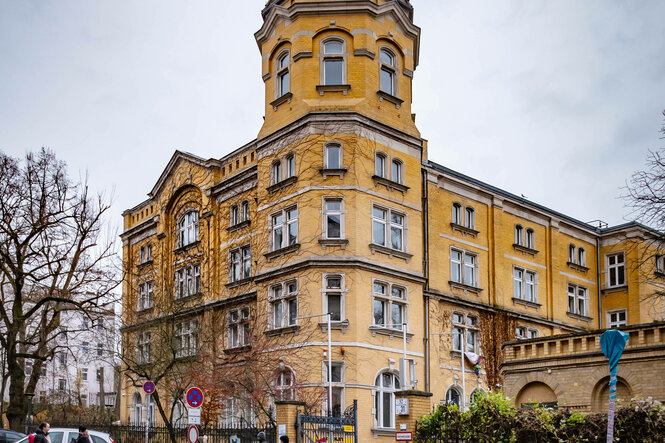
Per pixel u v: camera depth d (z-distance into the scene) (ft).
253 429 81.56
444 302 131.23
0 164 109.50
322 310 112.47
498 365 138.10
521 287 150.51
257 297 123.03
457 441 67.72
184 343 131.85
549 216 159.43
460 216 140.87
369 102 121.39
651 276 161.68
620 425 59.26
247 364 107.76
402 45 129.08
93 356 161.48
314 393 105.50
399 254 121.19
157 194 159.53
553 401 86.89
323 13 123.44
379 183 120.47
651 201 86.89
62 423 119.85
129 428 107.65
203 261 141.28
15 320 108.88
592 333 84.64
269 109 127.44
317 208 115.96
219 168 142.72
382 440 110.52
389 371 115.34
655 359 78.02
